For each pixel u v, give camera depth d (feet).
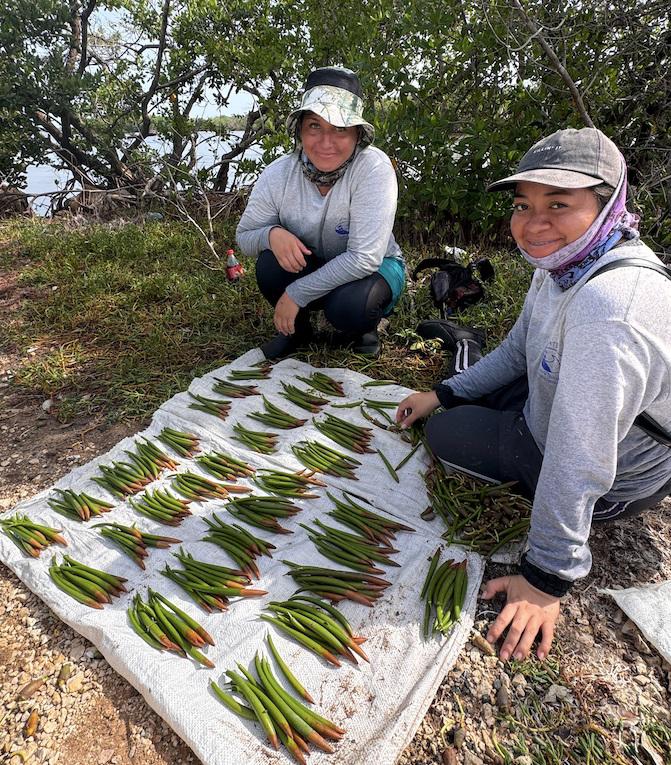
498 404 8.64
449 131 16.62
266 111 22.45
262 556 7.24
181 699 5.63
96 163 31.14
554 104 15.80
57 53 27.50
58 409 10.50
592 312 5.18
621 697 5.87
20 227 21.18
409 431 9.16
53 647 6.46
